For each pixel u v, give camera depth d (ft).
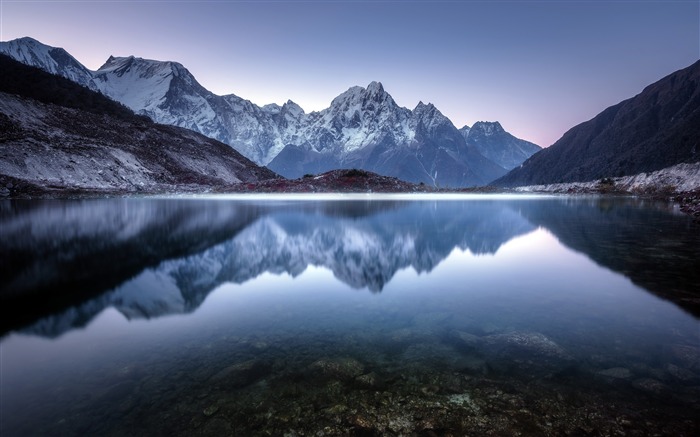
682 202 179.93
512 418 16.21
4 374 19.98
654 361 21.16
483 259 52.24
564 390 18.31
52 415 16.47
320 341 24.36
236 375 19.76
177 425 15.88
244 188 255.70
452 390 18.44
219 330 26.27
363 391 18.42
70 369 20.56
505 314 29.35
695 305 30.89
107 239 66.18
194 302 32.81
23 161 183.42
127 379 19.54
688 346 22.89
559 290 35.99
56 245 60.18
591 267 46.06
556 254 55.01
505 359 21.65
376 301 32.99
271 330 26.27
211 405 17.28
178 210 122.42
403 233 76.89
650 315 28.66
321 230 80.07
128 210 119.75
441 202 183.01
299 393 18.26
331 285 38.75
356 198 209.15
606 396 17.78
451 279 41.06
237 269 45.73
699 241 64.95
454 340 24.40
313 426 15.84
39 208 120.06
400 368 20.67
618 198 253.44
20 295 34.30
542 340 23.63
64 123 258.16
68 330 26.14
